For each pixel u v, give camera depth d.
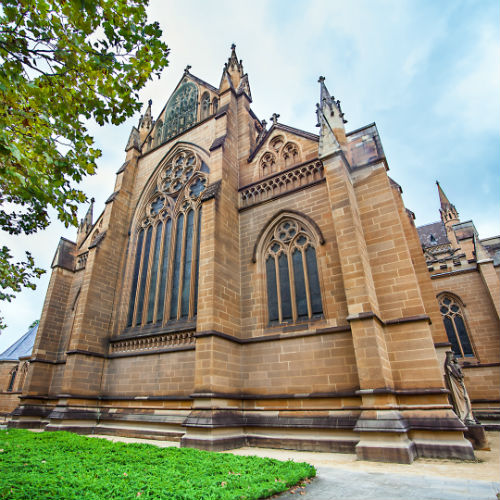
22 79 7.93
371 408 14.03
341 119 22.88
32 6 7.75
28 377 29.59
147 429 20.36
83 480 7.88
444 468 11.35
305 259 20.42
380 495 7.96
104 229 29.64
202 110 33.09
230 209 23.55
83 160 9.82
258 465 10.08
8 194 10.71
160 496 6.85
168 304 24.64
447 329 33.66
